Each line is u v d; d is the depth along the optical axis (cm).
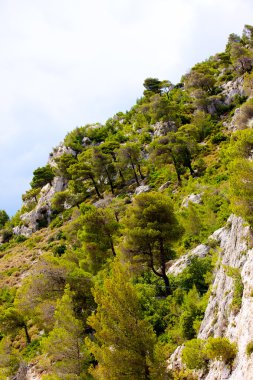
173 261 3500
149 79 10988
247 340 1228
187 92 9469
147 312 2655
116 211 5462
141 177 7056
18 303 3266
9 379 3109
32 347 3594
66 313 2441
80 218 3709
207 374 1510
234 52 8438
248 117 5131
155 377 1583
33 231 8606
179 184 5766
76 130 11431
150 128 8594
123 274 1783
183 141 5900
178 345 2170
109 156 7306
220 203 3950
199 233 3653
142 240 2916
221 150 5628
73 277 3003
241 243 1891
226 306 1666
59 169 8906
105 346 1688
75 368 2319
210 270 2795
